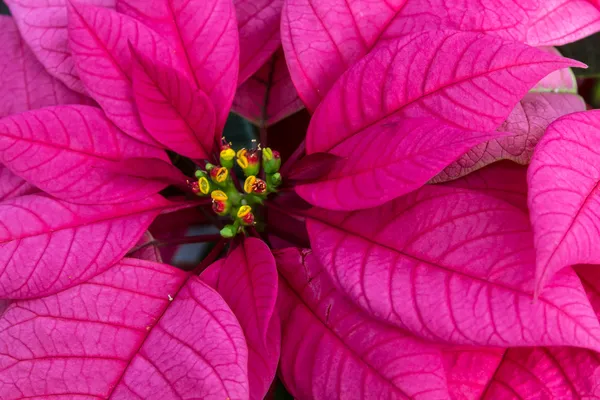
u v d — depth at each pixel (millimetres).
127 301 355
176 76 352
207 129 370
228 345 336
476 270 331
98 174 362
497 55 340
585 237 316
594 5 390
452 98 345
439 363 334
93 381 344
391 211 347
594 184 327
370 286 337
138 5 371
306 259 363
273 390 379
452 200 341
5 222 353
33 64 393
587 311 321
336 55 369
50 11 389
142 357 345
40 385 343
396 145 334
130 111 366
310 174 354
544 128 369
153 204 370
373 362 340
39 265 352
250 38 392
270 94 402
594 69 423
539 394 348
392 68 351
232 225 376
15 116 353
